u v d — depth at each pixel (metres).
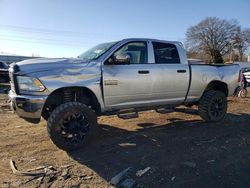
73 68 5.33
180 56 6.84
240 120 7.93
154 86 6.27
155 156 4.96
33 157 4.85
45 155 4.96
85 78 5.39
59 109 5.04
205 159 4.89
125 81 5.84
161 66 6.41
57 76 5.16
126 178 4.12
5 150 5.18
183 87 6.81
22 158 4.80
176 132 6.51
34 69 5.10
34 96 5.02
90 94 5.60
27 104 5.02
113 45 5.91
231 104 10.95
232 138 6.10
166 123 7.42
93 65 5.53
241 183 4.06
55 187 3.84
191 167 4.54
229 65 7.98
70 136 5.16
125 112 6.11
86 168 4.44
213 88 7.79
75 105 5.14
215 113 7.43
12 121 7.48
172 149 5.33
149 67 6.21
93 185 3.92
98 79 5.53
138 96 6.11
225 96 7.55
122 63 5.84
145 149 5.31
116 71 5.75
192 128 6.91
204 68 7.23
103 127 6.93
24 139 5.86
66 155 4.97
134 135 6.21
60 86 5.15
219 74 7.52
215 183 4.05
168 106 6.86
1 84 19.92
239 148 5.50
